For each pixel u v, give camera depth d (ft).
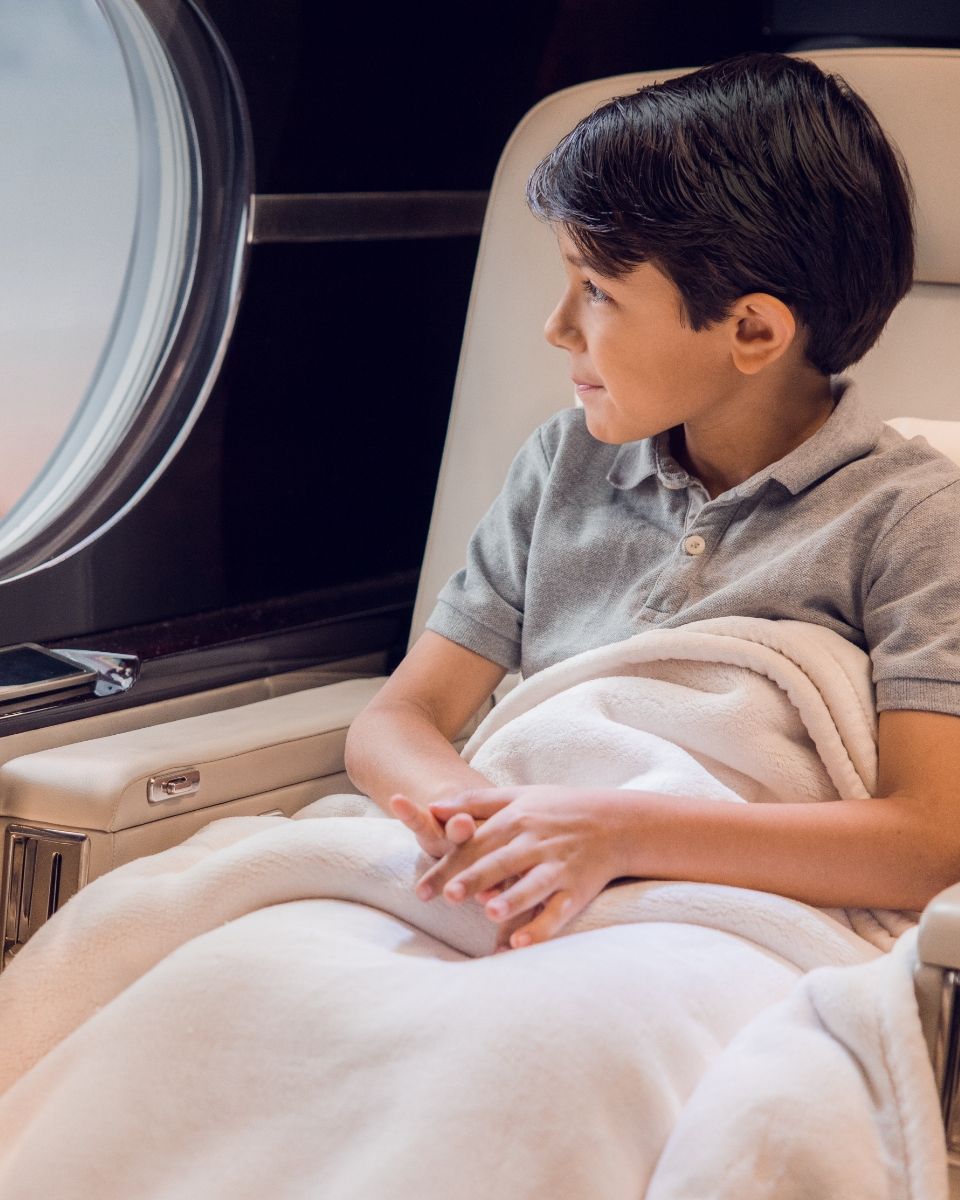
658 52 5.82
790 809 2.83
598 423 3.39
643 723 3.12
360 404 5.32
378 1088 2.20
